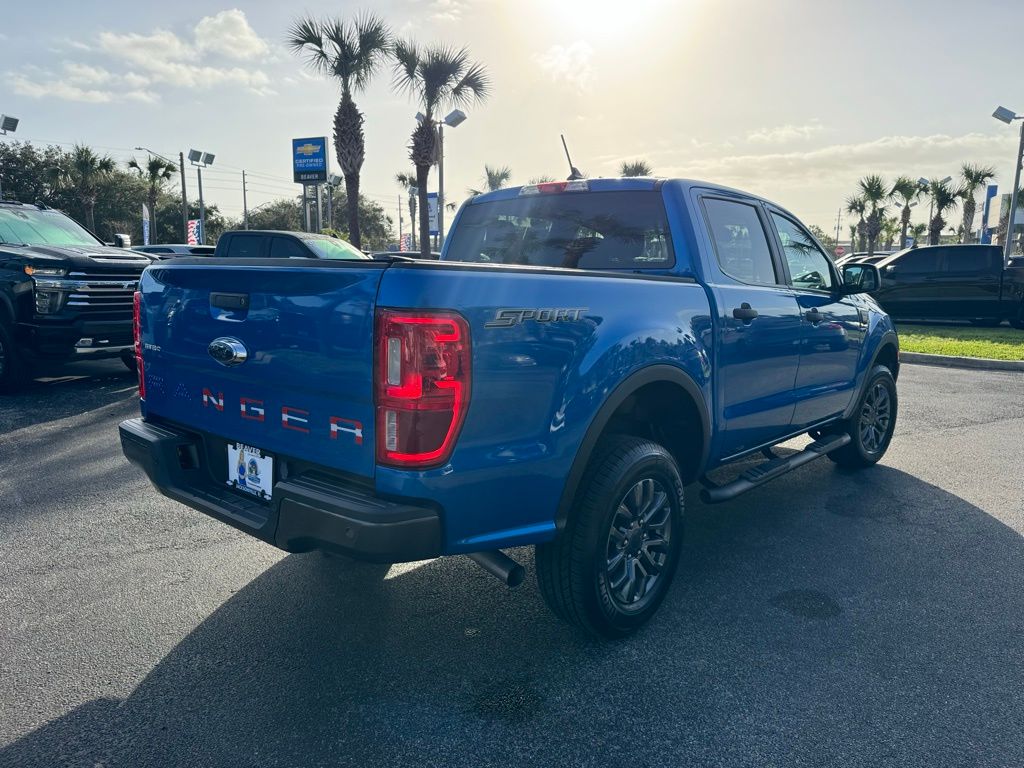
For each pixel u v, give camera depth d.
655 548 3.07
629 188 3.67
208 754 2.27
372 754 2.27
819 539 4.06
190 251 14.62
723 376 3.42
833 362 4.55
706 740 2.34
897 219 54.00
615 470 2.74
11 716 2.45
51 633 3.00
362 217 74.31
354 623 3.10
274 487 2.45
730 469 5.37
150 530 4.11
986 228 42.06
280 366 2.49
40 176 45.53
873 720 2.44
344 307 2.28
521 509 2.49
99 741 2.32
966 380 9.26
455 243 4.27
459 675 2.71
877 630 3.05
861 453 5.17
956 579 3.55
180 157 44.16
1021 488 4.95
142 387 3.21
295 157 35.81
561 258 3.85
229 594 3.35
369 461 2.28
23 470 5.15
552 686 2.64
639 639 2.97
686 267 3.43
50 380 8.66
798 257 4.39
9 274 7.50
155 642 2.93
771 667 2.77
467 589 3.42
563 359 2.53
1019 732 2.38
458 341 2.22
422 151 23.73
